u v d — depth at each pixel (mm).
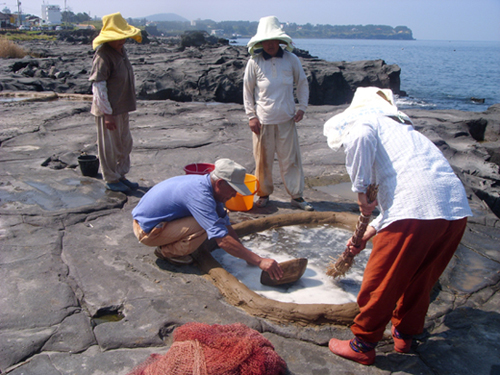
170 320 3043
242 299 3240
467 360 2836
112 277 3549
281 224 4688
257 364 2211
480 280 3777
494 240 4594
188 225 3531
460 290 3615
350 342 2803
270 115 4859
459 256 4195
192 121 10195
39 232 4254
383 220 2562
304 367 2707
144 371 2213
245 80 4949
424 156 2561
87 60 23812
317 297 3402
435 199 2453
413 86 36719
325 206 5430
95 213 4801
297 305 3104
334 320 3061
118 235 4328
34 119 9594
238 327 2484
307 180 6629
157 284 3480
